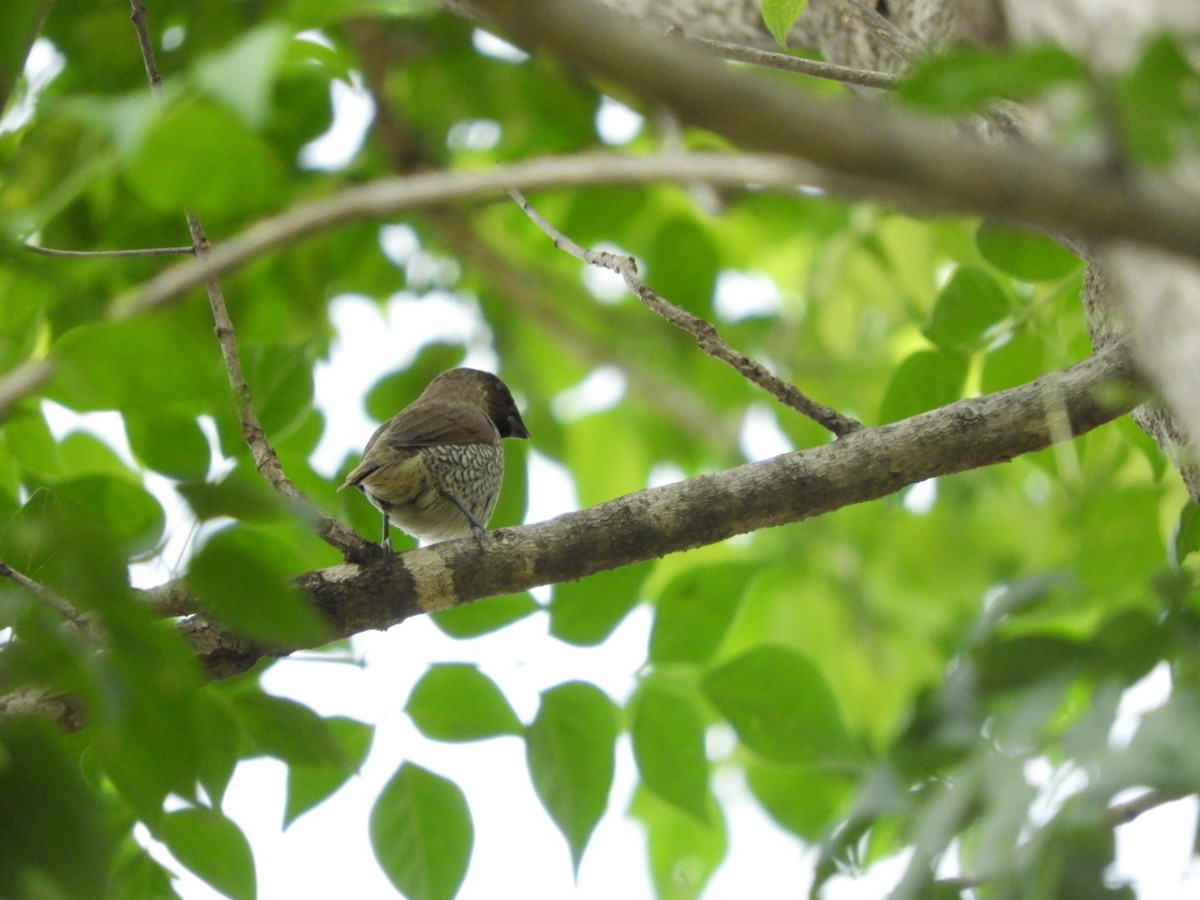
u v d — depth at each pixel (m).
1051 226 2.38
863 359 15.04
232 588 3.67
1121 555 8.59
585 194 14.33
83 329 4.14
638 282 6.80
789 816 11.18
